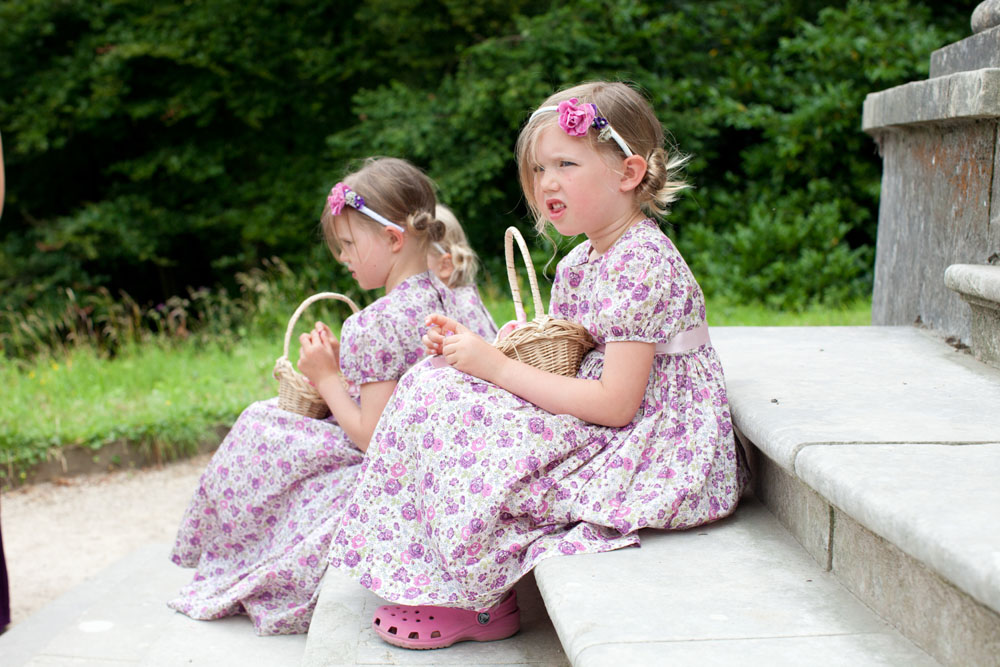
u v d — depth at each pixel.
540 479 1.99
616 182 2.11
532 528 1.99
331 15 11.84
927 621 1.50
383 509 2.05
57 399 6.38
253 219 11.62
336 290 10.35
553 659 2.02
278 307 9.30
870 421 2.05
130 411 6.05
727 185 10.44
